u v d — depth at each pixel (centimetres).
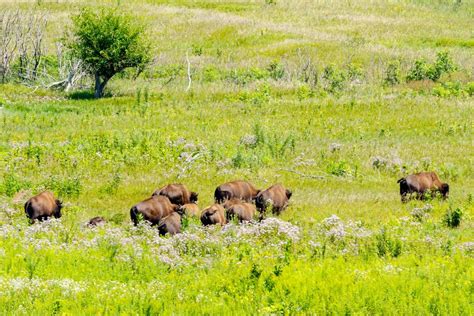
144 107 13025
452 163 9506
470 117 12412
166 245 5528
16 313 3756
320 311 3875
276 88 15338
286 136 10869
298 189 8212
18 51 17700
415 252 5469
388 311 3844
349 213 7119
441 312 3831
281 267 4728
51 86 15588
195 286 4444
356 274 4647
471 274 4588
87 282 4481
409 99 13988
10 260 4897
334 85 15538
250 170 8994
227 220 6425
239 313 3812
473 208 7262
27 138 10419
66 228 6122
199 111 12812
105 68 14488
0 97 13588
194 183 8344
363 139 10962
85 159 9225
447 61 17175
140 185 8231
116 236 5738
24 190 7681
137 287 4441
